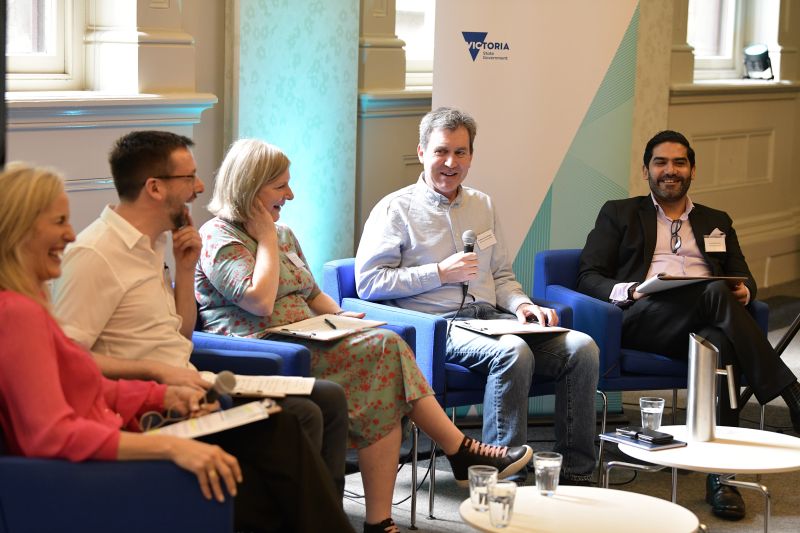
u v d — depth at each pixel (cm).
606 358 432
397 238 427
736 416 429
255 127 480
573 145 500
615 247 476
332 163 514
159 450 228
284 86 488
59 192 246
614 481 427
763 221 833
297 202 503
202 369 330
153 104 435
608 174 505
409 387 350
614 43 495
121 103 421
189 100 450
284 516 269
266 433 270
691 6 781
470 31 486
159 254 317
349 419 347
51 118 404
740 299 451
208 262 363
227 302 370
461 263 415
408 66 607
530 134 496
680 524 265
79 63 451
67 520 228
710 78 798
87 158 420
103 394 272
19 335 231
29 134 399
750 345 427
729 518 389
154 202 307
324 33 500
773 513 397
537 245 505
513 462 353
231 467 231
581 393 403
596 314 434
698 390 336
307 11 491
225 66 478
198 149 479
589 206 507
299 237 506
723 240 476
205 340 343
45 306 244
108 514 228
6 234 237
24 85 427
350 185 524
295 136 496
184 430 251
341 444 321
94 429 230
